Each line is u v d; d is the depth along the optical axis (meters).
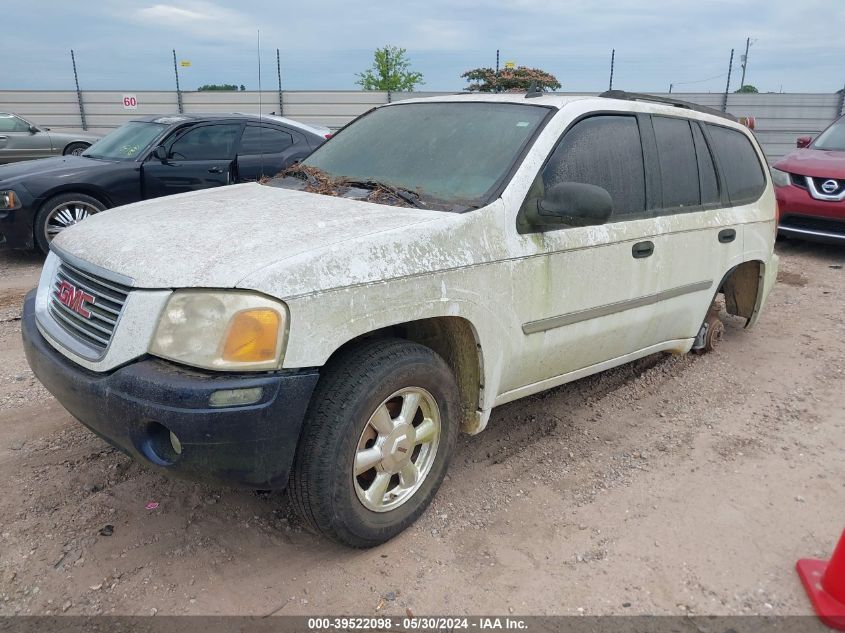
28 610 2.48
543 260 3.21
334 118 23.97
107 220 3.13
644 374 4.88
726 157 4.66
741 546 2.96
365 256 2.56
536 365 3.41
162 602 2.54
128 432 2.39
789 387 4.73
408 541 2.94
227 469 2.38
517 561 2.83
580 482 3.45
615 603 2.61
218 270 2.38
